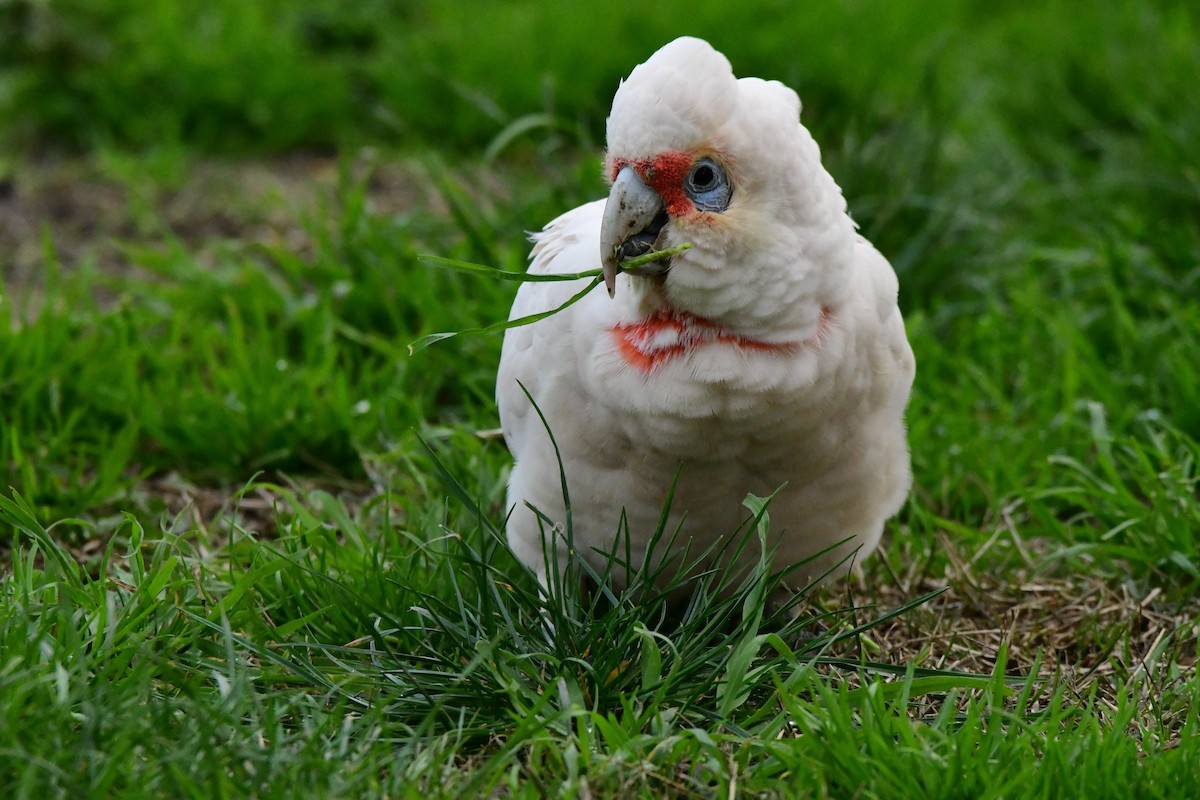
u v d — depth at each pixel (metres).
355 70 12.87
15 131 12.04
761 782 4.61
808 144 5.06
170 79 12.33
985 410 8.00
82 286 8.66
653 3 12.83
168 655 5.16
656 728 4.80
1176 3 13.31
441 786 4.54
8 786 4.34
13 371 7.59
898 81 11.92
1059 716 4.95
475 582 5.41
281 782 4.37
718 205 4.89
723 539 5.55
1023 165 10.43
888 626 6.17
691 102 4.78
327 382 7.81
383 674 5.15
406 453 7.04
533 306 5.62
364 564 5.87
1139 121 10.83
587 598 5.93
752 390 5.02
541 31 12.60
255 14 13.09
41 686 4.64
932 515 6.84
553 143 9.36
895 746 4.71
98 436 7.39
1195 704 4.96
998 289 9.03
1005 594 6.45
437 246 9.29
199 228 10.75
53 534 6.62
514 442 6.00
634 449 5.24
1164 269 8.95
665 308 5.09
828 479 5.42
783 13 12.84
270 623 5.69
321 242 9.18
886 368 5.38
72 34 12.38
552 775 4.75
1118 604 6.26
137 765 4.50
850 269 5.17
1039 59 12.31
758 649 5.00
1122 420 7.24
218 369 7.83
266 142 12.18
